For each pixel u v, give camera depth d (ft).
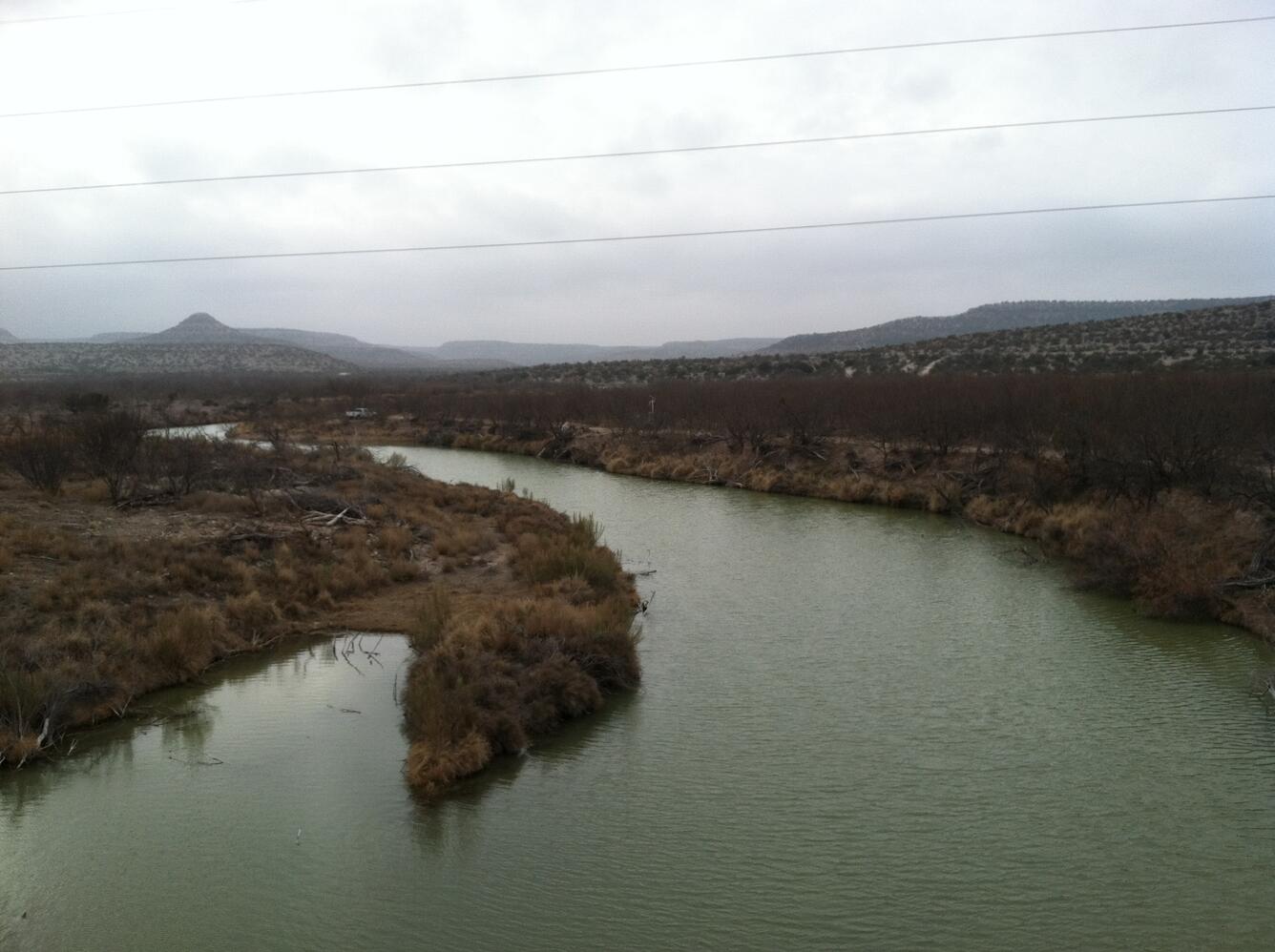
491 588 75.20
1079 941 33.27
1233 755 47.96
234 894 35.53
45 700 48.34
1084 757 47.78
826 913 34.71
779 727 51.31
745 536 106.32
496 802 42.68
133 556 68.33
